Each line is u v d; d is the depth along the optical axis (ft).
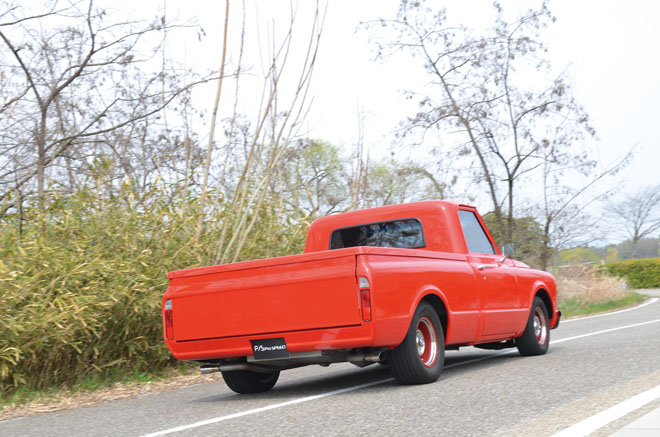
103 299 30.55
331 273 21.15
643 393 18.69
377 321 20.79
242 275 22.57
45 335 28.32
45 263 28.76
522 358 30.73
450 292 25.08
